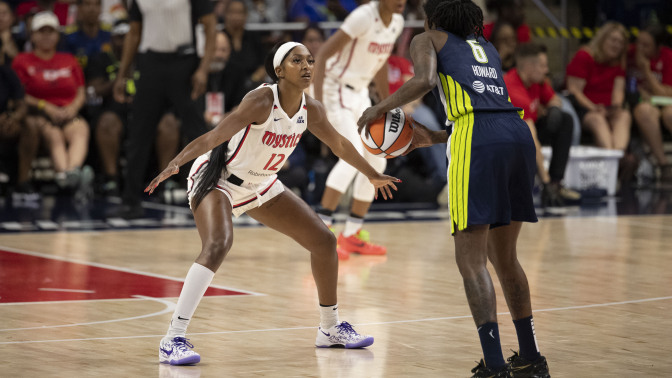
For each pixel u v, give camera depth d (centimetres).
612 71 3869
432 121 3394
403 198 3531
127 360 1341
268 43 3722
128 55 2933
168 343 1332
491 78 1267
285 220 1440
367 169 1481
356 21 2244
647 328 1570
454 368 1313
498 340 1194
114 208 3238
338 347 1442
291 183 3466
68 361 1329
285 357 1376
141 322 1602
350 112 2314
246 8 3766
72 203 3372
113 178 3556
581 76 3869
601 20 4416
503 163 1220
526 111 3322
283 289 1914
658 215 3184
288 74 1362
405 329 1562
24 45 3838
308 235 1433
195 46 2867
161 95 2888
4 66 3391
